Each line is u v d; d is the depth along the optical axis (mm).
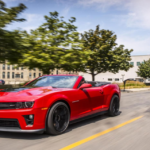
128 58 22250
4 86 15992
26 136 3674
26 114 3375
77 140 3525
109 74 63656
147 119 5609
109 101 5707
